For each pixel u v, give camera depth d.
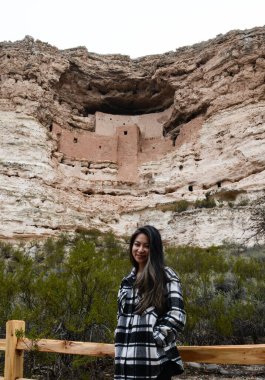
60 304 6.76
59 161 29.75
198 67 32.34
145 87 34.94
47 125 30.92
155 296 3.22
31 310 6.77
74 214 26.88
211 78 30.91
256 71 29.03
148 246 3.52
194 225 24.84
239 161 26.72
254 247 19.97
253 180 25.52
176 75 33.06
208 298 9.83
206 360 3.33
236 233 23.06
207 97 30.47
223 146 28.14
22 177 26.92
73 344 4.25
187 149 29.97
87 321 6.22
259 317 9.13
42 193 26.67
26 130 28.94
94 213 28.11
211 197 26.47
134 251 3.58
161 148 31.69
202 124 30.11
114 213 28.58
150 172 30.33
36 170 27.56
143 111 36.06
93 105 35.50
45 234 24.75
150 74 34.28
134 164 31.00
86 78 34.31
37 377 6.37
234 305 9.36
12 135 28.55
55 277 7.07
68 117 32.62
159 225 26.83
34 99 30.44
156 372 3.03
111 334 6.42
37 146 28.64
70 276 7.82
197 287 10.44
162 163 30.59
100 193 29.59
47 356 6.14
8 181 26.39
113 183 30.11
